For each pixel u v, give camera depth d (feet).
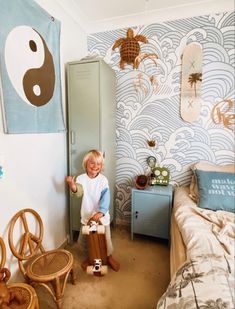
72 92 6.07
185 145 7.02
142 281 5.14
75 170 6.41
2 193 4.01
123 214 8.09
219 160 6.77
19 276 4.53
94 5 6.10
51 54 5.18
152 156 7.41
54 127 5.50
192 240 3.97
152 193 6.47
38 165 5.07
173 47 6.68
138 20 6.79
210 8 6.16
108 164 6.75
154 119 7.20
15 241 4.40
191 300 2.57
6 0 3.76
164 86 6.94
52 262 4.39
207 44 6.39
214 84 6.48
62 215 6.38
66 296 4.65
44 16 4.86
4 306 3.20
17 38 4.06
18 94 4.16
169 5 6.16
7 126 3.93
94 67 5.78
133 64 7.09
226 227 4.35
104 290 4.84
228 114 6.49
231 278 2.88
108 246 5.50
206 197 5.53
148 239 7.09
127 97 7.35
